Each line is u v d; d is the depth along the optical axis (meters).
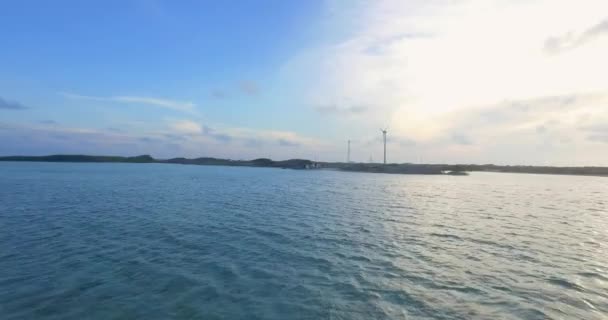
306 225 28.92
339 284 15.42
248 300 13.67
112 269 17.02
